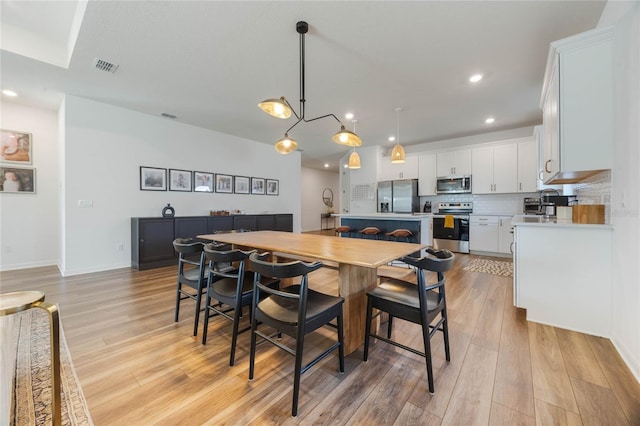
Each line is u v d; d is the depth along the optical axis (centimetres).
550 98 245
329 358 179
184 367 169
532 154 489
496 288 319
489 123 484
